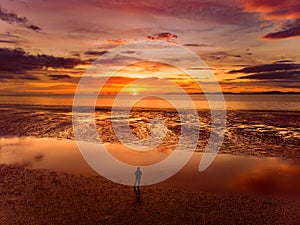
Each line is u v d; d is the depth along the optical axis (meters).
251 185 12.98
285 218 9.91
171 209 10.57
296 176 14.15
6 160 17.38
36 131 29.06
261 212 10.36
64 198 11.51
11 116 44.81
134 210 10.47
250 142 22.56
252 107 66.25
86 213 10.23
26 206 10.79
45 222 9.60
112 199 11.43
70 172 14.85
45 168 15.59
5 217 9.95
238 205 10.92
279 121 36.97
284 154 18.62
